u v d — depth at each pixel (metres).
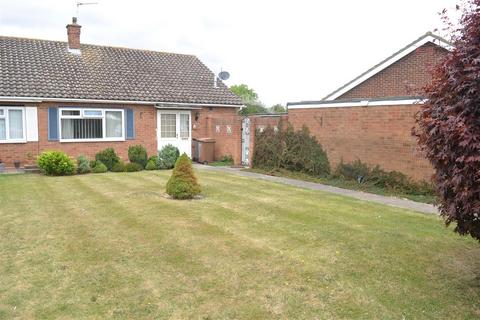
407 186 10.98
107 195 10.33
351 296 4.61
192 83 20.88
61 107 16.55
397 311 4.28
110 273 5.21
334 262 5.62
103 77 18.50
